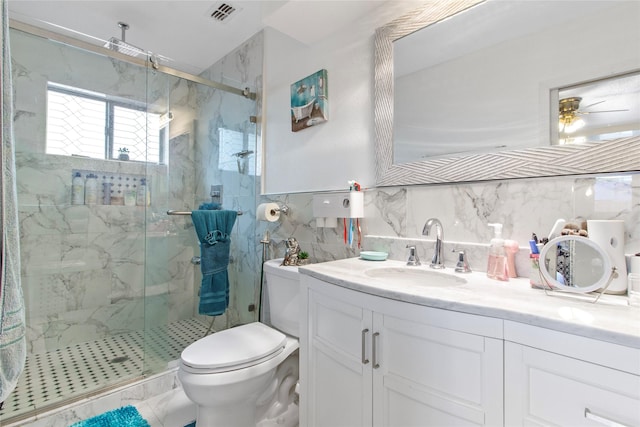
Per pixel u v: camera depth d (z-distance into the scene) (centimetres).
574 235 87
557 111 102
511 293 86
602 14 94
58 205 211
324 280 115
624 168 89
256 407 151
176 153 266
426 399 83
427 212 135
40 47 198
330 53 176
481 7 120
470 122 121
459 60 125
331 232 172
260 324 167
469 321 76
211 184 264
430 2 134
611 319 64
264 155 222
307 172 189
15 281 54
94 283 223
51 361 195
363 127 159
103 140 223
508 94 112
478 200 120
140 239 233
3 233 51
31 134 200
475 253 118
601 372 59
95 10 200
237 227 239
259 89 226
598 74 94
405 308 88
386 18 151
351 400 104
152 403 168
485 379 73
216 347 137
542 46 105
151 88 230
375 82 151
